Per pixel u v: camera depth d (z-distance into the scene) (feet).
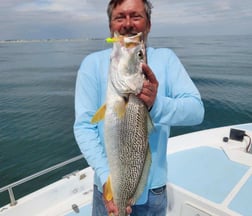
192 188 10.68
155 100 5.43
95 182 7.23
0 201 23.27
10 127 41.27
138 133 5.45
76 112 6.69
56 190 10.98
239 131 14.38
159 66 6.68
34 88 74.28
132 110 5.28
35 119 44.78
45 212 10.09
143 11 6.42
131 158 5.57
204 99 49.73
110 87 5.36
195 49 209.05
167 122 5.74
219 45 263.49
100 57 6.93
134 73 5.14
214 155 13.21
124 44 5.32
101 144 6.68
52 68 125.80
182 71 6.85
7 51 313.73
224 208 9.47
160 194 7.09
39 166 29.48
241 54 157.28
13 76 101.04
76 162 29.48
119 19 6.42
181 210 10.46
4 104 56.03
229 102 47.24
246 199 9.97
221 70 91.09
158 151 6.77
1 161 30.66
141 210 7.10
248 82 68.28
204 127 36.47
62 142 35.12
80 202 10.59
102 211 7.18
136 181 5.78
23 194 24.13
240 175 11.53
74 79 88.84
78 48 330.75
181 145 14.21
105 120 5.41
